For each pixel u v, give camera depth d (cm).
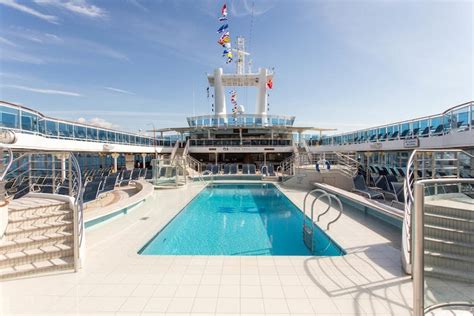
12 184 923
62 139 1301
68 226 491
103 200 1014
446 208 448
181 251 605
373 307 313
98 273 404
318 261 447
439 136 970
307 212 840
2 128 905
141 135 2341
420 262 235
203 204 1138
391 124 1477
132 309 312
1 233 434
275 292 348
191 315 301
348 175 1338
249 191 1505
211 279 384
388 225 671
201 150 2669
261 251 604
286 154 2991
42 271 402
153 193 1276
